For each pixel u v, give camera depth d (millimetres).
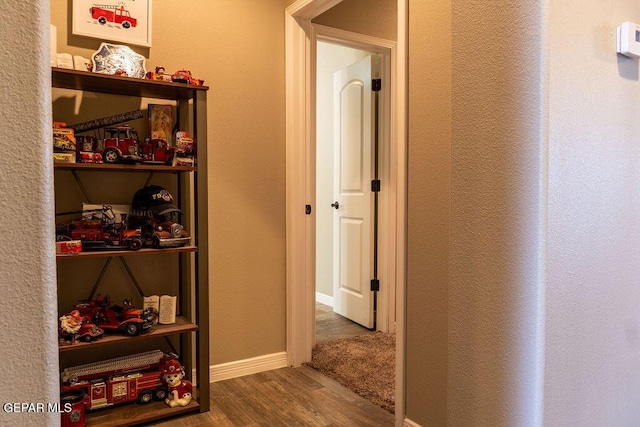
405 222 1853
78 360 2137
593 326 1048
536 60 907
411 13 1799
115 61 2041
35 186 495
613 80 1062
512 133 935
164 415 2027
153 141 2031
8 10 477
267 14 2600
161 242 1975
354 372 2582
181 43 2340
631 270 1148
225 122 2484
